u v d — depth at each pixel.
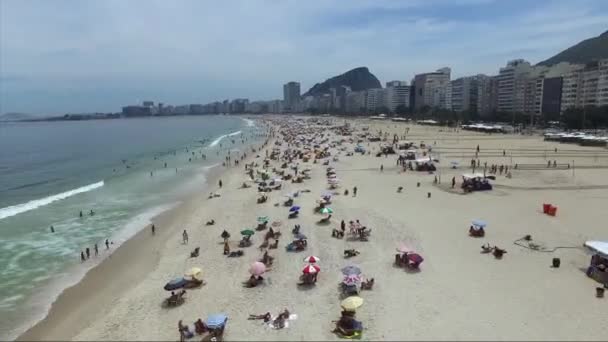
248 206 45.03
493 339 19.41
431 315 21.55
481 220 37.25
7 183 66.75
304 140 119.88
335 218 38.97
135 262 30.59
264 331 20.56
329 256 29.80
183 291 24.55
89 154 108.56
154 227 38.84
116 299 24.72
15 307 24.30
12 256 32.28
